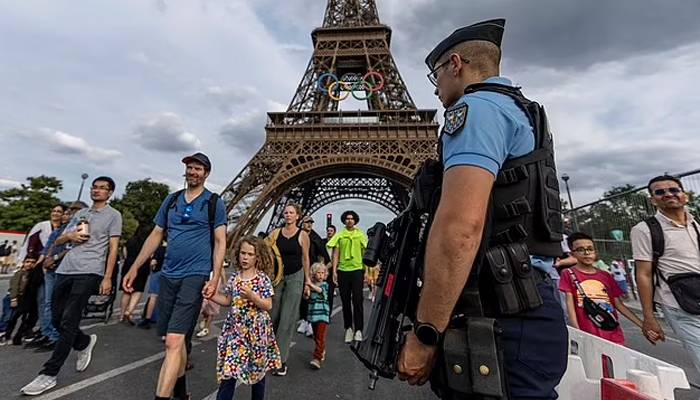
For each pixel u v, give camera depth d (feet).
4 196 160.56
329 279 28.66
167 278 14.60
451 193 4.78
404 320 6.07
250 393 16.53
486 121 5.15
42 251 24.23
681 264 12.81
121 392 15.87
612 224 41.50
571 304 16.33
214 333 29.40
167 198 16.53
